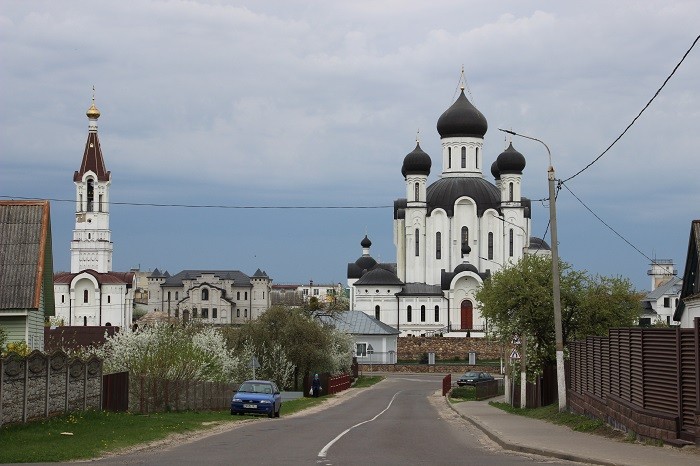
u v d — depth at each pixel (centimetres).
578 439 3269
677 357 2802
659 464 2391
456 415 5556
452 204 17050
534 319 5709
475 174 17412
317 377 8100
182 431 3772
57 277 18788
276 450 2989
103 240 19512
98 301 18600
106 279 18688
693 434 2722
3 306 4334
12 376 3228
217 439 3484
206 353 6009
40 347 4647
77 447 2909
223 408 5797
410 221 17125
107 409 4278
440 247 17062
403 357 15650
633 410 3150
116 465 2522
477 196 17100
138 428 3662
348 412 5909
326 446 3134
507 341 6022
